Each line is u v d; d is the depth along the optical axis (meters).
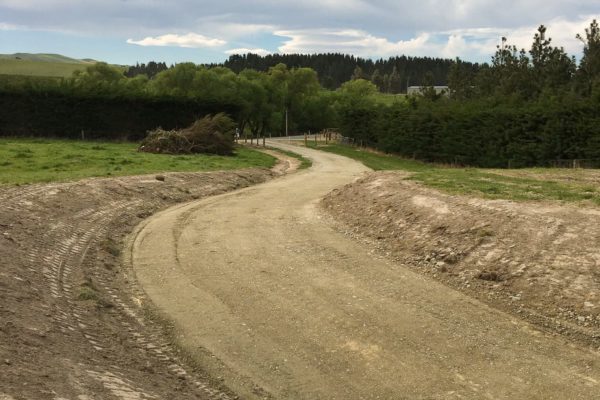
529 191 12.54
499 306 7.79
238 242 11.71
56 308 7.01
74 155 24.48
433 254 10.00
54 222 11.68
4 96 39.75
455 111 34.84
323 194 19.03
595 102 26.00
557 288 7.82
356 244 11.44
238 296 8.39
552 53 41.41
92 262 9.91
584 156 26.38
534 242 9.13
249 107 64.19
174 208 16.45
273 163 32.53
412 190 13.98
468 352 6.42
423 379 5.83
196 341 6.84
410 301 8.03
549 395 5.48
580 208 10.34
